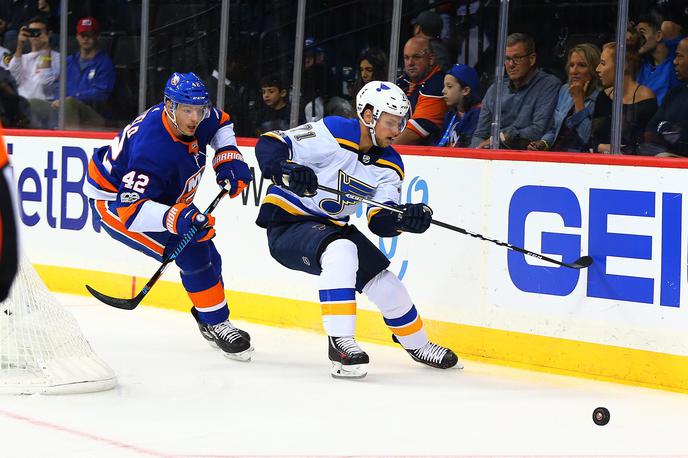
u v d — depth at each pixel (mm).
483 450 5047
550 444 5188
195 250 7035
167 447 4969
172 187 6816
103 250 9961
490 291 7262
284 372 6828
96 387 6090
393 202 6742
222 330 7191
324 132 6652
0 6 10773
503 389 6441
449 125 7793
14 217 2541
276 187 6930
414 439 5219
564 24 7137
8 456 4766
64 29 10195
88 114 10125
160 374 6680
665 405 6078
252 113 9016
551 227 6934
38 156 10461
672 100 6730
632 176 6543
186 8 9336
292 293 8500
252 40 8945
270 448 4988
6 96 10836
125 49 9797
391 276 6898
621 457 4977
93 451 4871
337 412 5762
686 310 6328
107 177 6816
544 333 6977
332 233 6652
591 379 6742
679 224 6344
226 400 6000
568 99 7172
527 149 7395
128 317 8961
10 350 5984
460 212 7434
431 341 7621
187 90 6367
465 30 7645
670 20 6668
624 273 6590
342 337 6625
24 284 6070
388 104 6441
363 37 8227
